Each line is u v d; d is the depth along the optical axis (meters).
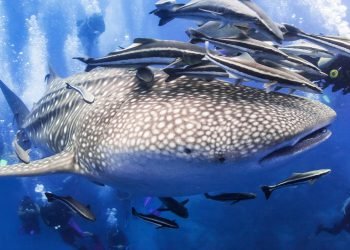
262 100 2.46
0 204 13.60
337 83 4.68
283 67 2.58
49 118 4.62
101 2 19.27
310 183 3.17
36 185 12.60
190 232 11.27
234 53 2.74
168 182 2.53
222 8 2.54
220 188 2.57
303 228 10.88
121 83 3.29
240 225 11.19
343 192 12.12
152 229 11.57
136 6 19.45
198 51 2.42
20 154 3.72
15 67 16.98
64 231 9.84
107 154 2.72
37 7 19.80
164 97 2.66
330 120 2.32
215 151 2.20
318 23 14.31
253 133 2.17
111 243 10.55
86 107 3.47
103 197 12.16
